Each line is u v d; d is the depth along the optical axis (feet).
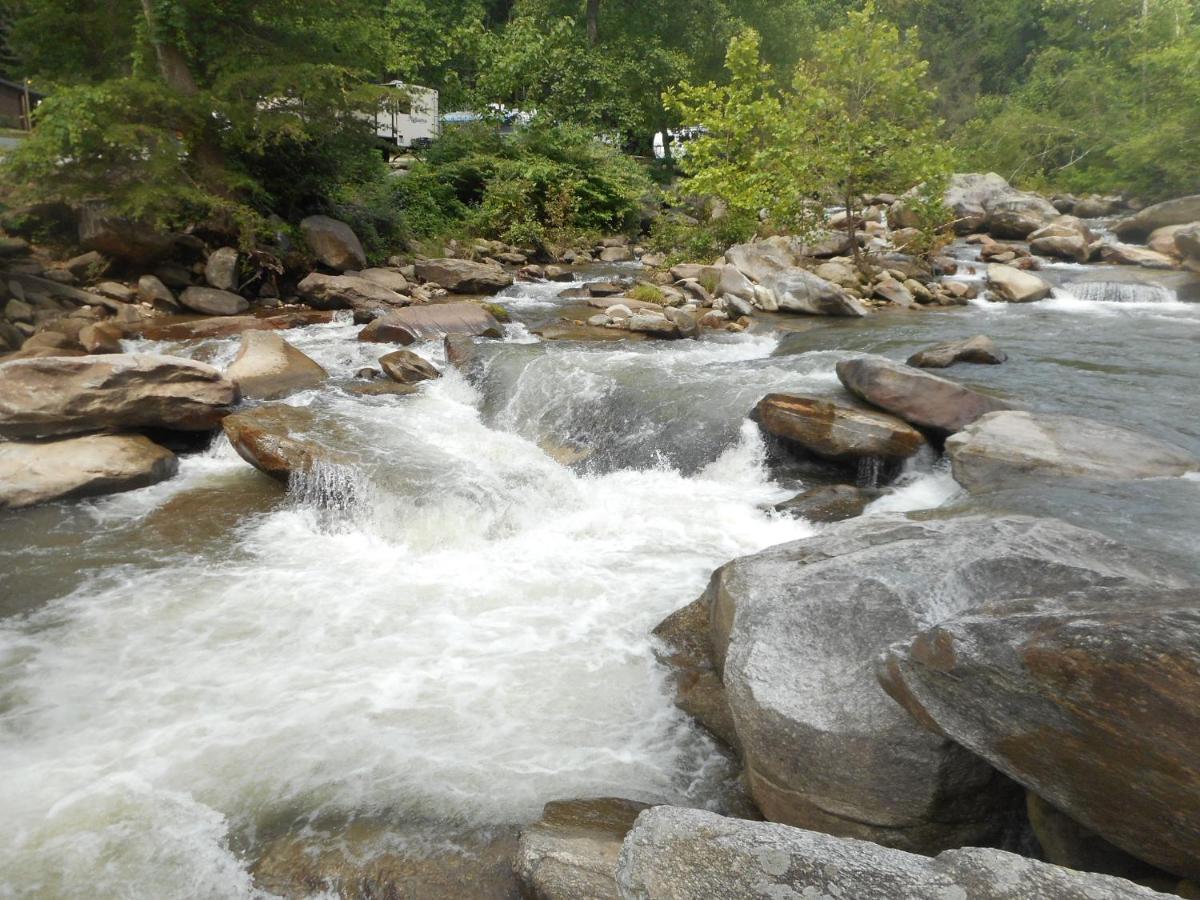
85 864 10.92
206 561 19.88
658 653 15.85
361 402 30.07
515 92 95.96
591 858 9.64
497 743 13.37
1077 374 29.27
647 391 28.25
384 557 20.27
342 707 14.26
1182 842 6.97
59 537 20.89
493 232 72.28
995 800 10.01
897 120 54.75
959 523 13.96
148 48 49.67
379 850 11.07
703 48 112.68
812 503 21.86
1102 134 99.30
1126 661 6.91
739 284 47.78
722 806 11.99
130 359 26.16
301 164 56.08
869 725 10.38
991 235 69.92
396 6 92.99
